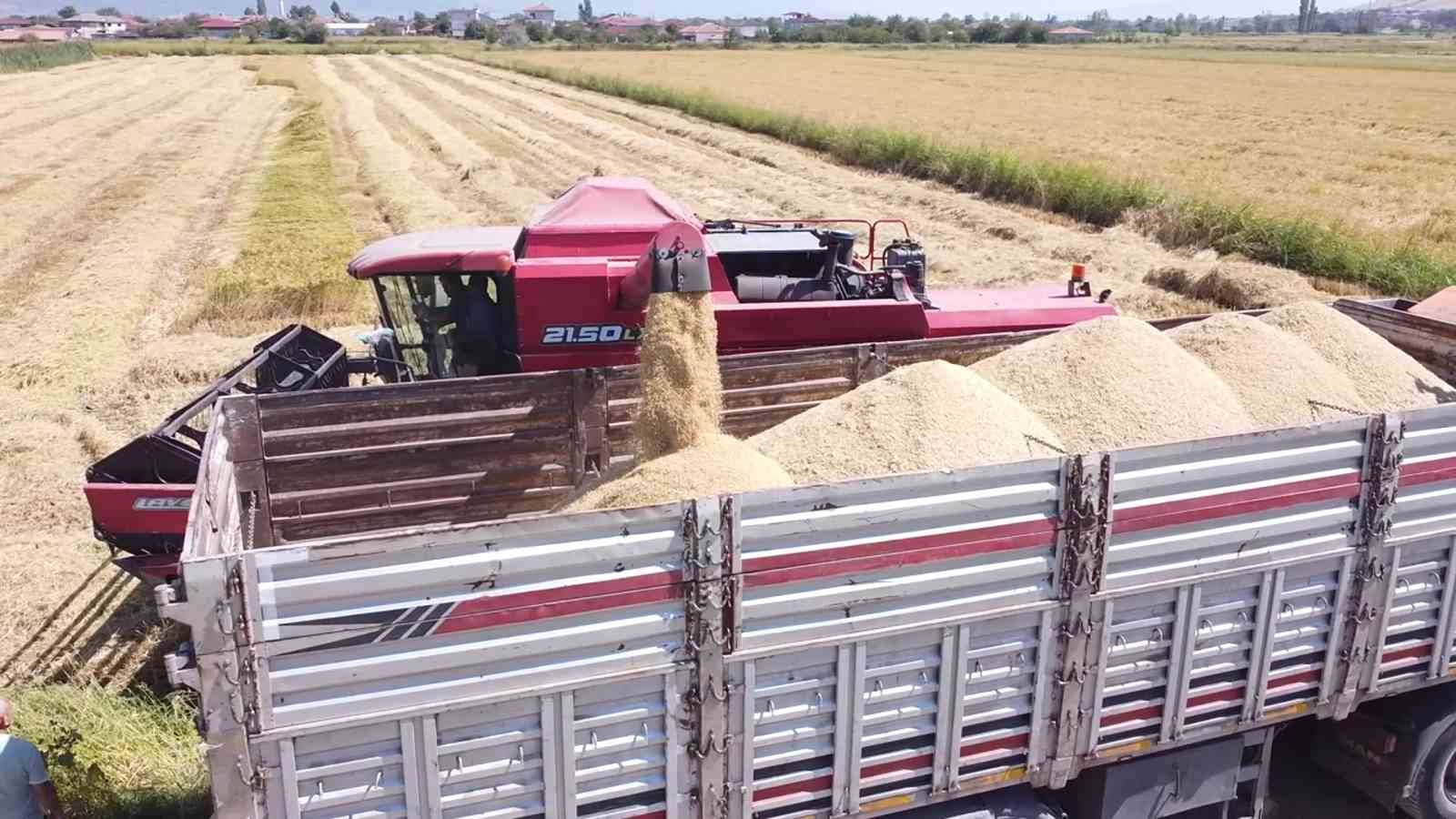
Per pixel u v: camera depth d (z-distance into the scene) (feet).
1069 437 19.97
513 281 25.99
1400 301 28.48
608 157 112.27
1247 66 282.97
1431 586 18.06
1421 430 17.21
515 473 23.61
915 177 94.17
